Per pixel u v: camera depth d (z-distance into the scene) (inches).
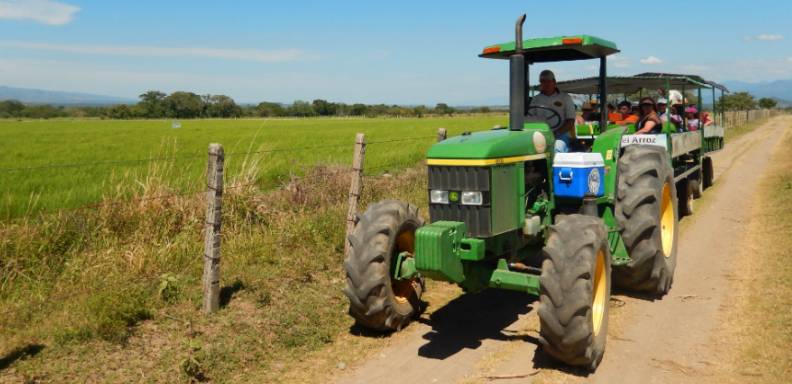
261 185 498.3
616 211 260.7
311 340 217.2
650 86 414.0
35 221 287.6
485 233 196.9
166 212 305.9
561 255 183.0
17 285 240.1
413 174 540.7
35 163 689.0
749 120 1983.3
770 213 414.3
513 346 213.3
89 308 215.6
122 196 330.3
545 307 181.5
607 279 205.6
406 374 192.2
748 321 225.3
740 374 185.5
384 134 1307.8
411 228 227.3
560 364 197.2
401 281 233.0
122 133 1418.6
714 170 692.1
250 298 243.9
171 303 233.5
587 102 384.5
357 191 293.1
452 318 242.7
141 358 193.2
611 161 257.3
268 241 303.0
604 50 249.4
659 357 200.7
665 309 247.1
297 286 261.7
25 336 200.4
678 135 393.7
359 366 198.5
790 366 186.5
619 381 184.4
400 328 228.1
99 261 258.5
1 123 2340.1
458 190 200.7
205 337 209.9
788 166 685.9
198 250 288.4
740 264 300.7
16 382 172.6
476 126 1784.0
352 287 211.8
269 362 200.2
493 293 274.5
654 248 253.6
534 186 231.1
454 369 195.3
